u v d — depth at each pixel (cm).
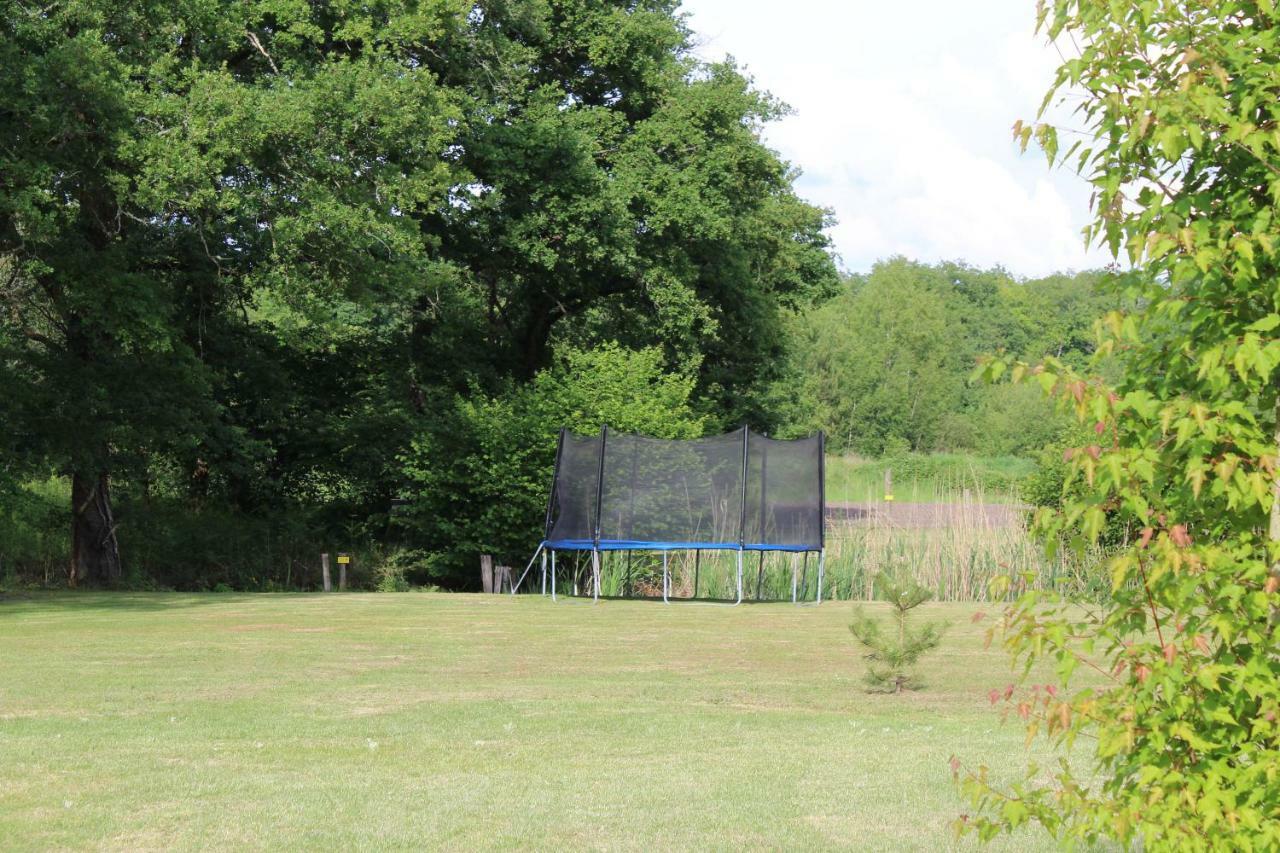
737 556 2247
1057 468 1995
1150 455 292
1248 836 291
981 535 2145
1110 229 318
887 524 2416
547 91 3153
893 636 1338
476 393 2989
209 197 2100
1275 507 299
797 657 1246
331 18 2609
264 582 2953
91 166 2122
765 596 2253
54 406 2405
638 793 622
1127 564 297
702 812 584
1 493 2403
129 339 2158
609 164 3294
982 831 357
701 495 2120
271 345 3170
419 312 3353
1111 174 317
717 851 519
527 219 3047
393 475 3069
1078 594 333
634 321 3538
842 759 711
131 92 2028
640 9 3347
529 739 770
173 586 2839
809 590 2211
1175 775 300
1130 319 304
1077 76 316
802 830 554
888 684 1016
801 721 847
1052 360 304
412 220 2377
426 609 1894
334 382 3362
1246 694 298
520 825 560
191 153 2028
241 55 2538
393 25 2505
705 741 767
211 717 842
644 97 3384
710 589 2306
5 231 2147
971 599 2053
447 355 3397
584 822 566
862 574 2236
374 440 3164
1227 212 310
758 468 2117
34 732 780
